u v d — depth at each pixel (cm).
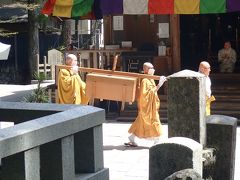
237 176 815
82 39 2400
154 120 1057
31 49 2636
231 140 464
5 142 322
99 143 448
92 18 1706
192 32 2083
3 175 354
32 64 2630
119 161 949
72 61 1118
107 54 1582
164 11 1411
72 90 1105
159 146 397
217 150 466
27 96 1789
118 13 1441
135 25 1680
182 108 435
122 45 1655
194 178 368
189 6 1393
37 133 354
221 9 1375
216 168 469
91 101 1078
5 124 796
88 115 425
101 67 1588
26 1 2569
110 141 1133
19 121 477
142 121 1055
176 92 436
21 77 2900
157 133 1058
